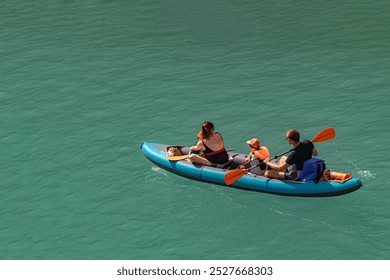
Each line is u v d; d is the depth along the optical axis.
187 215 47.22
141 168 54.59
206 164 51.38
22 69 81.56
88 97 71.31
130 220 47.09
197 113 64.94
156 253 43.12
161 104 67.81
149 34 92.88
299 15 97.44
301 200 47.75
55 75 78.69
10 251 44.44
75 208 49.22
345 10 98.56
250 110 64.62
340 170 51.22
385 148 54.31
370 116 61.03
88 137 61.31
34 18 105.00
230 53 82.56
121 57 83.81
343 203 46.91
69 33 95.81
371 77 70.94
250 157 49.88
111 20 101.25
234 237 44.25
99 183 52.66
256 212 46.91
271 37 87.94
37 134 62.69
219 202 48.56
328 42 84.31
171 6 106.69
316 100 65.88
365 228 43.91
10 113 68.19
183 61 80.75
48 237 45.84
